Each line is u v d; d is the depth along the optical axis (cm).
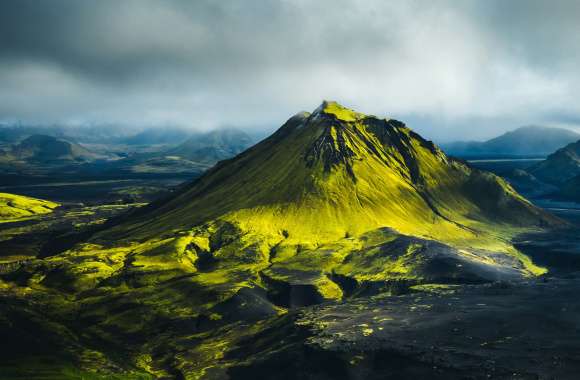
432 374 15488
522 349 16500
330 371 16775
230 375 17988
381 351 17450
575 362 15200
